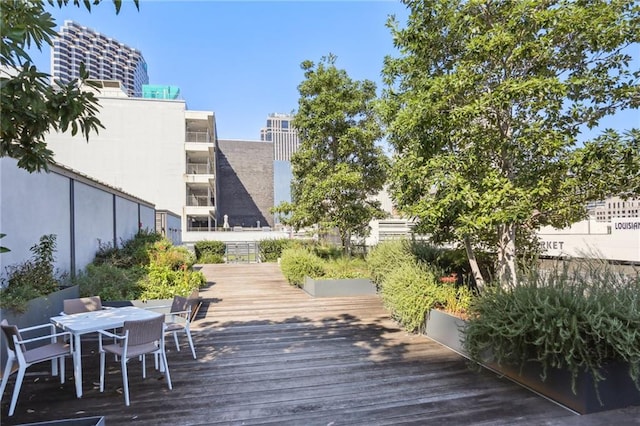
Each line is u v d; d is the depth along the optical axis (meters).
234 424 2.69
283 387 3.32
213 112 21.22
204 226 23.89
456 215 4.10
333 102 8.79
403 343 4.62
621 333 2.70
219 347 4.49
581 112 4.07
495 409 2.89
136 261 8.18
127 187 19.70
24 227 4.82
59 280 5.55
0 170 4.32
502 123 4.29
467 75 3.86
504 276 4.27
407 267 5.53
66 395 3.16
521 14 3.58
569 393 2.91
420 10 4.23
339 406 2.96
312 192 8.80
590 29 3.56
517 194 3.78
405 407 2.94
